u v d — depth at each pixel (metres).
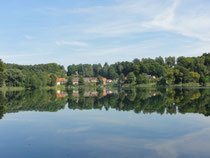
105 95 54.78
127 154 10.69
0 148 11.89
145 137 13.62
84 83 157.75
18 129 16.38
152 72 167.88
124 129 15.80
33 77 105.94
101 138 13.52
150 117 20.36
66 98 45.47
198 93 52.69
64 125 17.52
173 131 15.07
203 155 10.49
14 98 45.50
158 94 52.78
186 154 10.63
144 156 10.39
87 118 20.52
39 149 11.63
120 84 153.88
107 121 18.84
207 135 13.97
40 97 48.72
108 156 10.43
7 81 98.88
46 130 15.91
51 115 22.66
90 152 11.03
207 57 146.00
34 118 20.94
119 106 29.12
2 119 20.52
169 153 10.79
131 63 194.50
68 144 12.41
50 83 140.50
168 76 118.25
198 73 123.25
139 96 47.25
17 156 10.67
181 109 25.08
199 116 20.53
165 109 25.22
